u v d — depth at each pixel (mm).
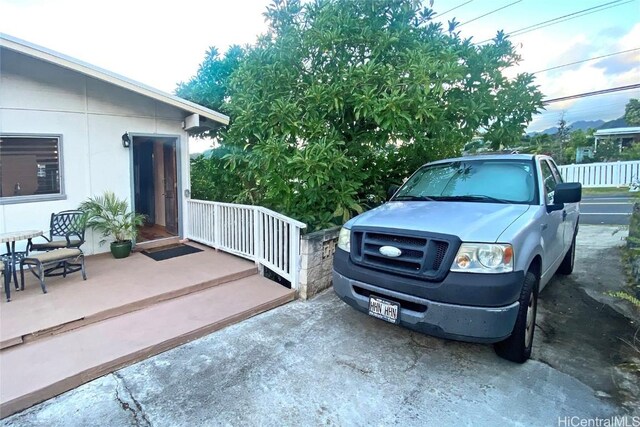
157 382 2689
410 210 3328
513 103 5914
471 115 5504
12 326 3225
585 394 2465
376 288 2846
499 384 2598
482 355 3016
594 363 2873
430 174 4211
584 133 23016
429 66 4703
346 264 3135
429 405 2373
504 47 5930
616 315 3793
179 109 6746
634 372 2721
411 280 2648
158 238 6809
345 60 5652
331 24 5449
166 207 7531
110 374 2811
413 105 4812
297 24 5883
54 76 5305
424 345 3193
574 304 4105
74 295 4004
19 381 2545
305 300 4367
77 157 5629
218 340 3355
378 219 3162
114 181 6055
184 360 3006
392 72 4934
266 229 5008
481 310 2406
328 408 2359
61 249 4574
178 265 5277
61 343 3113
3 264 3746
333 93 5094
